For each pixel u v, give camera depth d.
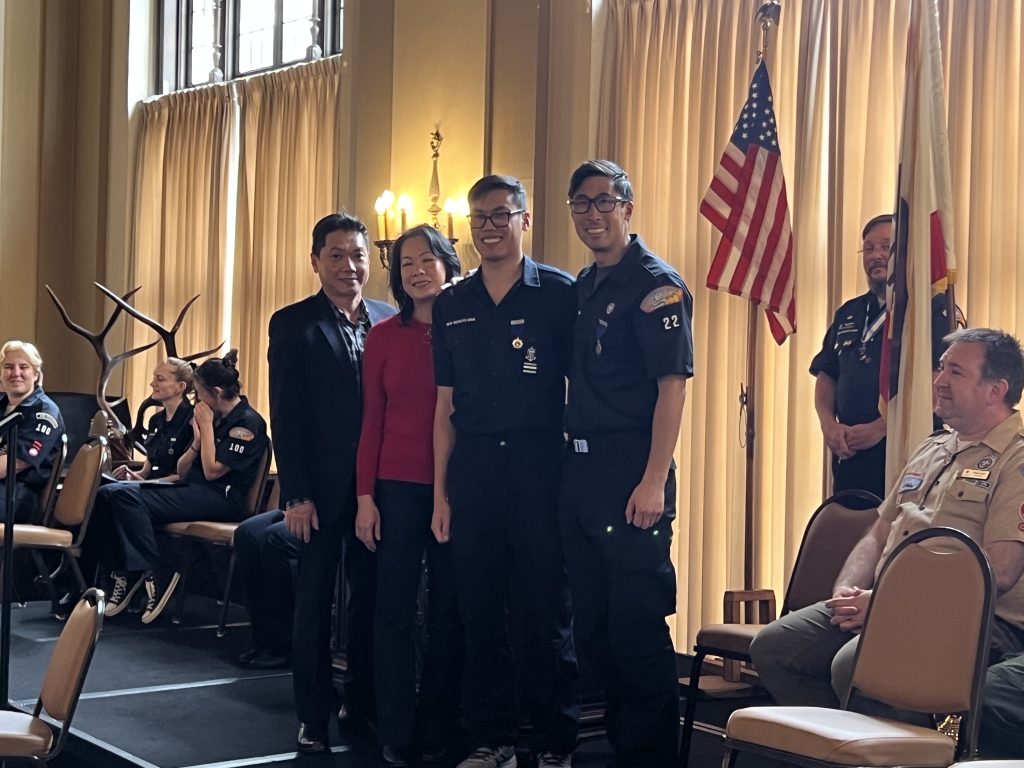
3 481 5.99
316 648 3.72
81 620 3.03
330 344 3.80
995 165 4.33
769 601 4.12
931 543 2.84
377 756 3.69
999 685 2.72
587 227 3.29
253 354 7.79
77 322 9.21
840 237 4.78
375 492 3.66
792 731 2.56
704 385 5.26
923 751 2.51
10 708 3.97
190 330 8.27
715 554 5.18
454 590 3.63
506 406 3.36
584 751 3.76
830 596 3.67
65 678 2.99
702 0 5.35
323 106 7.41
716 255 4.40
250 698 4.45
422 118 6.58
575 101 5.78
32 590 6.50
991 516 2.92
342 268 3.82
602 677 3.37
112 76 8.99
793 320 4.40
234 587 6.13
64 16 9.29
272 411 3.76
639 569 3.24
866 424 4.05
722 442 5.20
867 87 4.77
